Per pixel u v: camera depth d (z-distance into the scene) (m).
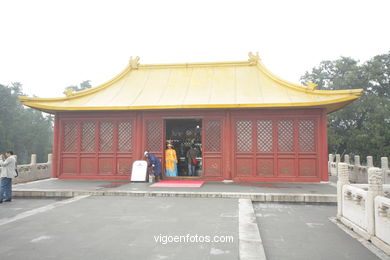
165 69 17.45
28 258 4.66
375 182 5.93
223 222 6.79
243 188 11.59
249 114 13.96
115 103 14.50
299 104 12.85
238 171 13.89
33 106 14.11
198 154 17.75
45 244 5.33
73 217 7.33
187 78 16.52
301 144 13.59
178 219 7.09
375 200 5.80
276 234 6.42
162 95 14.98
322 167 13.29
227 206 8.60
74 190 10.94
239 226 6.38
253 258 4.53
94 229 6.28
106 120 14.80
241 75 16.30
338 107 14.07
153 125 14.55
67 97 15.19
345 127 34.41
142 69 17.59
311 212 8.60
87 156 14.82
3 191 10.12
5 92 46.38
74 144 14.96
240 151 13.96
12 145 44.84
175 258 4.64
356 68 32.53
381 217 5.55
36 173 17.48
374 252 5.29
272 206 9.45
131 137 14.64
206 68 17.22
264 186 12.19
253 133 13.90
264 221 7.55
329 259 4.95
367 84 33.12
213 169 14.02
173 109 13.99
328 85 36.03
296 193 10.17
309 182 13.36
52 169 14.93
